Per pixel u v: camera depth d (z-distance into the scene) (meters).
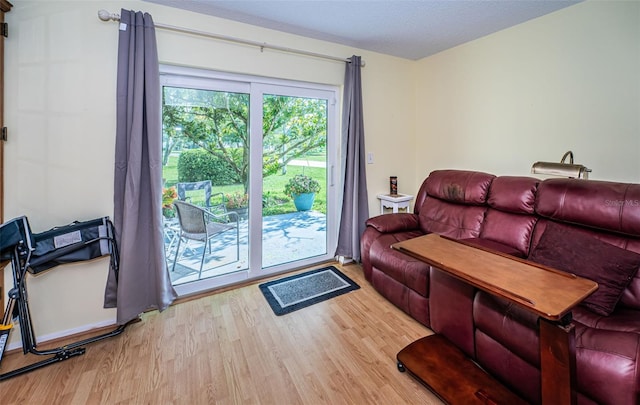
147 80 1.91
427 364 1.54
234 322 2.05
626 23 1.89
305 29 2.47
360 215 3.00
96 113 1.87
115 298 1.97
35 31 1.70
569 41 2.16
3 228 1.45
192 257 2.44
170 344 1.81
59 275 1.85
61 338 1.87
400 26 2.46
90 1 1.82
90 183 1.89
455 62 2.98
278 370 1.60
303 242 2.99
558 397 1.04
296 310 2.20
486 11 2.21
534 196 1.94
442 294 1.74
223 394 1.44
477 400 1.31
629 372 0.99
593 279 1.40
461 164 3.02
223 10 2.13
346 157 2.91
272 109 2.63
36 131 1.74
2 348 1.50
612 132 2.00
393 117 3.30
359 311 2.18
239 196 2.59
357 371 1.58
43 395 1.43
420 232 2.62
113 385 1.49
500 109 2.64
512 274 1.23
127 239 1.89
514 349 1.33
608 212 1.51
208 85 2.32
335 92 2.96
